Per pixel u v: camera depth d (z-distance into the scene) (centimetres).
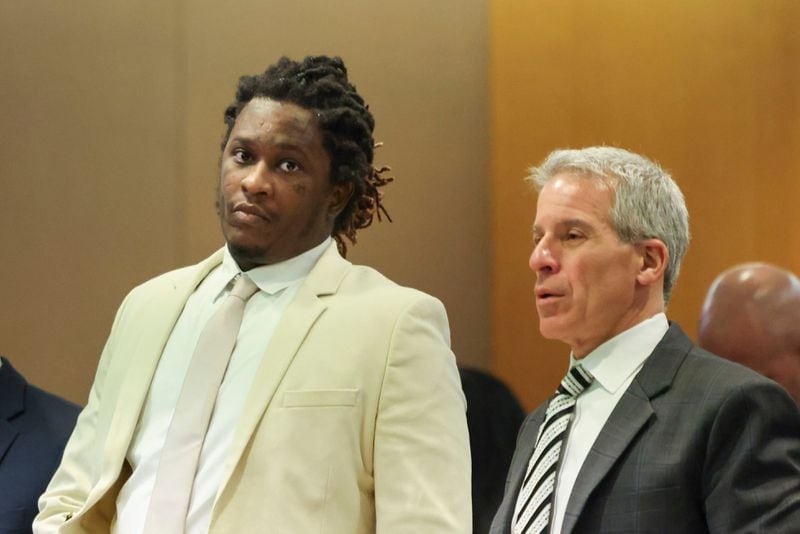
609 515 400
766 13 842
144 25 839
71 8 830
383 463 409
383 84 923
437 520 402
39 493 555
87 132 827
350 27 910
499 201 962
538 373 944
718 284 627
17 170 816
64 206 820
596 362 436
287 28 881
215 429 416
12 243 813
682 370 419
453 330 948
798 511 377
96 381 467
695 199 865
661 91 888
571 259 431
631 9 908
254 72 866
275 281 441
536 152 946
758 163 839
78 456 451
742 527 380
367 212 480
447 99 952
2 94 817
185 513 404
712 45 866
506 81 962
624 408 417
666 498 395
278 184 433
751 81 846
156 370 441
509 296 957
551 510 421
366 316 427
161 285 470
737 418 394
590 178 436
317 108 442
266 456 403
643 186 435
